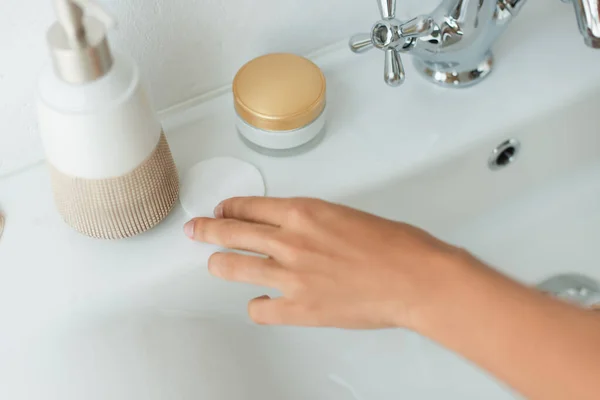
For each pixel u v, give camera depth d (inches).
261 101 16.9
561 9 21.8
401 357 18.4
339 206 14.2
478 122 18.9
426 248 13.0
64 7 11.4
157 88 18.1
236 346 17.0
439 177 18.9
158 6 16.3
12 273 15.5
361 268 13.1
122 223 15.1
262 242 14.1
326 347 18.0
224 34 18.0
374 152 18.2
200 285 16.3
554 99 19.5
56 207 16.3
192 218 16.0
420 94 19.6
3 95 15.7
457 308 12.1
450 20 18.0
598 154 22.5
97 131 12.9
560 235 21.7
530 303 11.8
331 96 19.5
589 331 11.3
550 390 11.3
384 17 16.5
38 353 15.0
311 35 19.7
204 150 18.1
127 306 15.7
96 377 15.0
